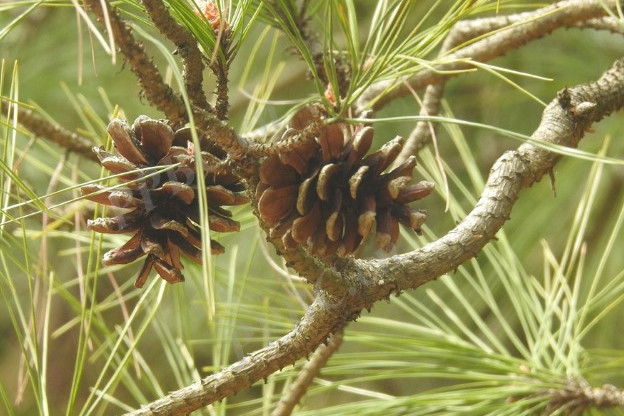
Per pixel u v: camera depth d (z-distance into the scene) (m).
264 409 1.14
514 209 1.59
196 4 0.93
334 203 0.92
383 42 1.00
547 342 1.16
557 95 1.02
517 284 1.18
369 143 0.92
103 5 0.87
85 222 1.19
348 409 1.13
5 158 1.01
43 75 1.61
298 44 0.95
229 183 0.95
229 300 1.16
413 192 0.93
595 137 1.55
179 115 0.90
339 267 0.95
